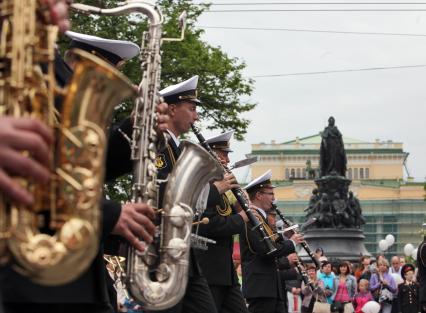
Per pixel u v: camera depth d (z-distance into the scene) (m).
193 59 27.30
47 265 3.39
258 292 13.57
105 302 4.42
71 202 3.50
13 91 3.45
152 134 5.82
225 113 28.88
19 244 3.35
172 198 6.27
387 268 24.12
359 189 92.62
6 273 4.08
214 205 9.59
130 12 6.16
